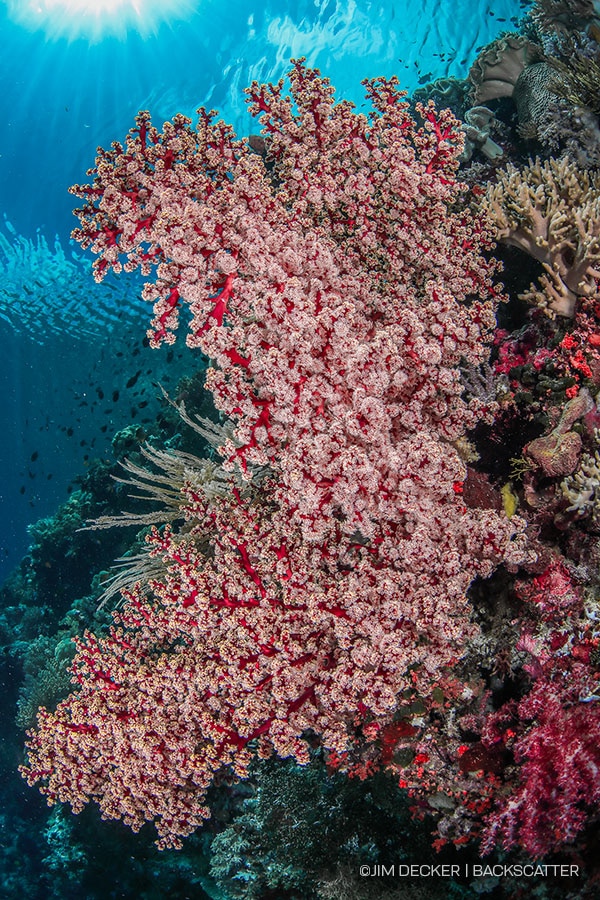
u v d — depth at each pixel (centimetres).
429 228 393
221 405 300
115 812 399
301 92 383
